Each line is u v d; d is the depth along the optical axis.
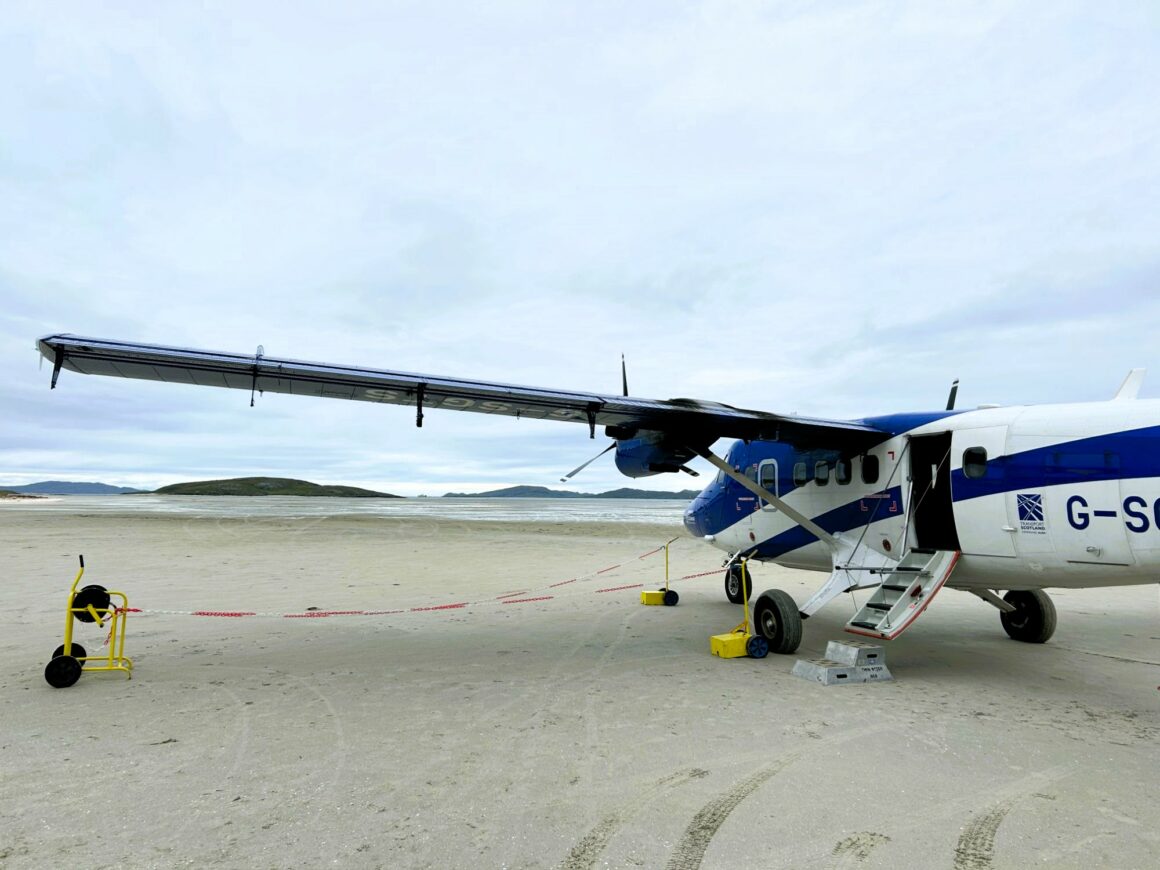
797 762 4.50
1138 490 5.79
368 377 6.34
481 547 22.31
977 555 6.98
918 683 6.66
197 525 30.50
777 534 9.67
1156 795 4.00
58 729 5.10
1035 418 6.64
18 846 3.33
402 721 5.34
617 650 8.04
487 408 7.52
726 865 3.18
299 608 11.13
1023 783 4.17
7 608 10.43
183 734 5.00
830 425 7.65
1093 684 6.64
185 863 3.17
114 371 6.34
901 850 3.33
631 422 7.98
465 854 3.26
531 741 4.88
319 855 3.25
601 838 3.44
